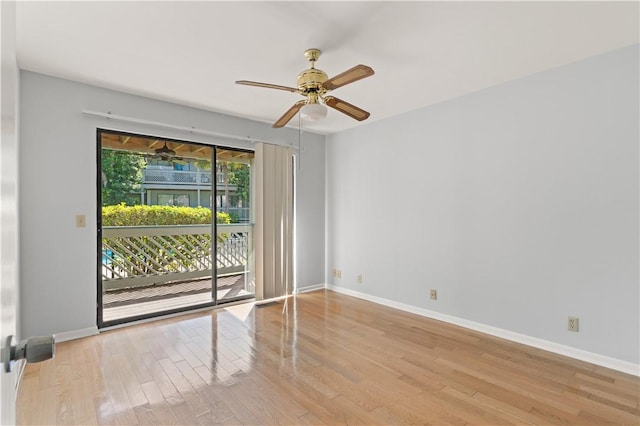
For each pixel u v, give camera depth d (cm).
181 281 393
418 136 379
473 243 331
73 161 302
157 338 305
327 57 255
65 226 297
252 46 238
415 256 383
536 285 289
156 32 220
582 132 263
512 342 299
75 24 210
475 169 329
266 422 189
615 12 199
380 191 423
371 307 406
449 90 325
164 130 355
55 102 293
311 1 188
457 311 345
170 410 199
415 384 228
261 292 425
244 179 431
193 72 282
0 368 51
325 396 213
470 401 208
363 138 444
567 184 271
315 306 409
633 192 241
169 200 378
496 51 247
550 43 236
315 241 492
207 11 197
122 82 303
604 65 252
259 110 384
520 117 297
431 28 216
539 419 191
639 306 239
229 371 245
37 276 284
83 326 307
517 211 300
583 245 263
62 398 209
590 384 228
